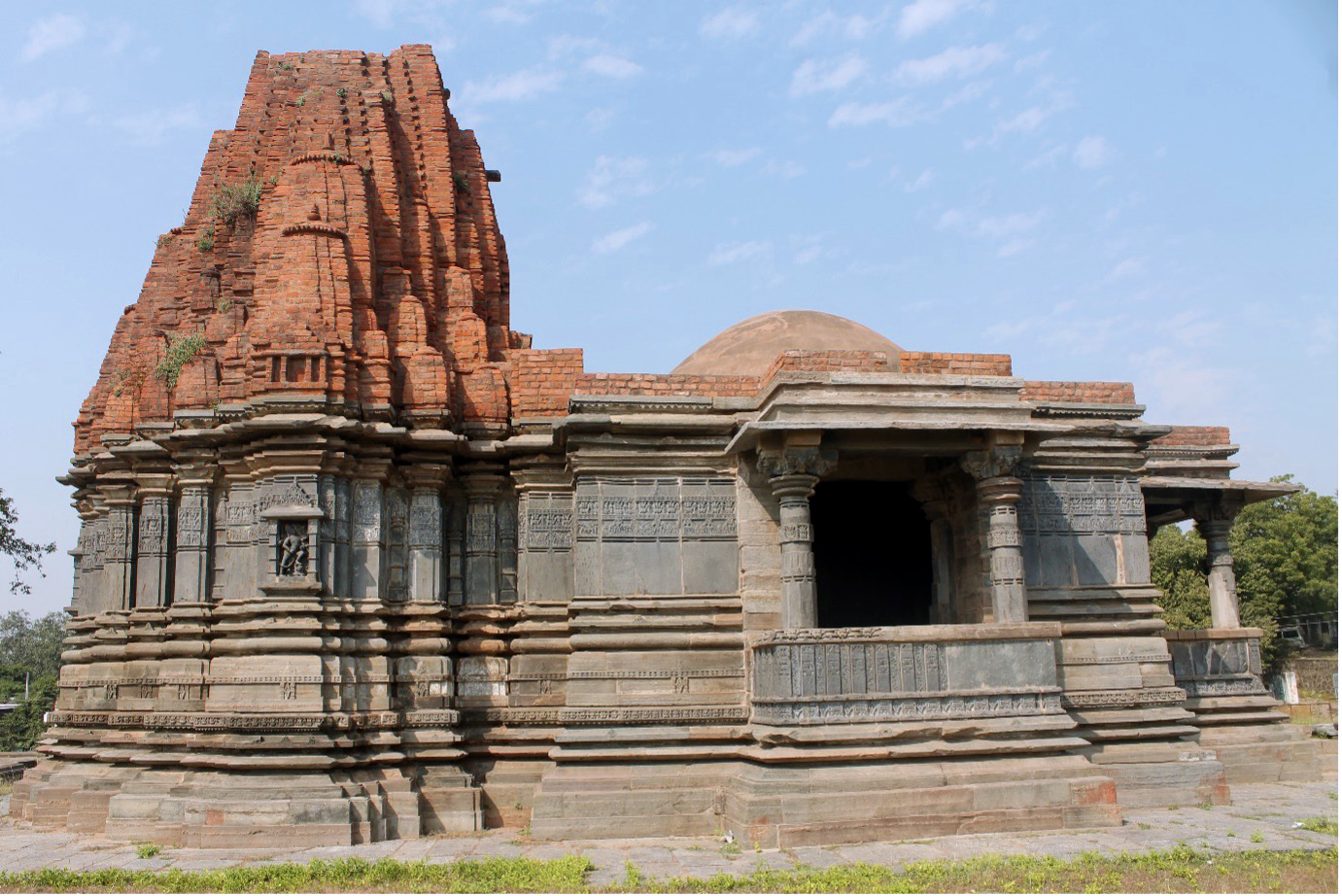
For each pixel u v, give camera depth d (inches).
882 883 434.0
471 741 673.6
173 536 730.8
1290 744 746.2
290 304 668.7
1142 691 692.7
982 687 590.2
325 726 606.5
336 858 516.1
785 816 543.2
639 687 641.6
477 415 719.7
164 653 679.1
